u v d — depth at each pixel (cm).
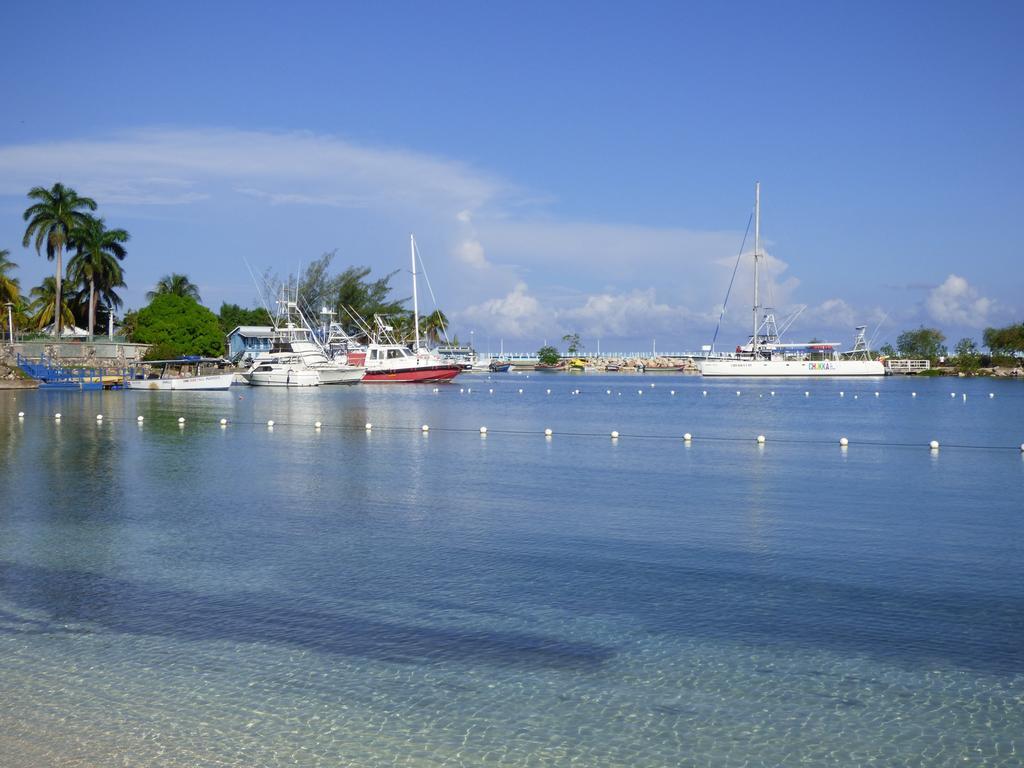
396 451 4284
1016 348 18225
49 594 1772
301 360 11856
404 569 1975
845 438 4834
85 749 1141
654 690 1317
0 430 5272
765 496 2967
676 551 2153
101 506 2730
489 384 14488
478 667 1402
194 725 1205
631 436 5128
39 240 11500
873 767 1102
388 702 1277
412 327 18638
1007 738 1170
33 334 11925
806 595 1780
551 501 2852
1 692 1304
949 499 2914
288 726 1203
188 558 2066
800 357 16088
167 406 7581
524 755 1129
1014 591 1805
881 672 1382
